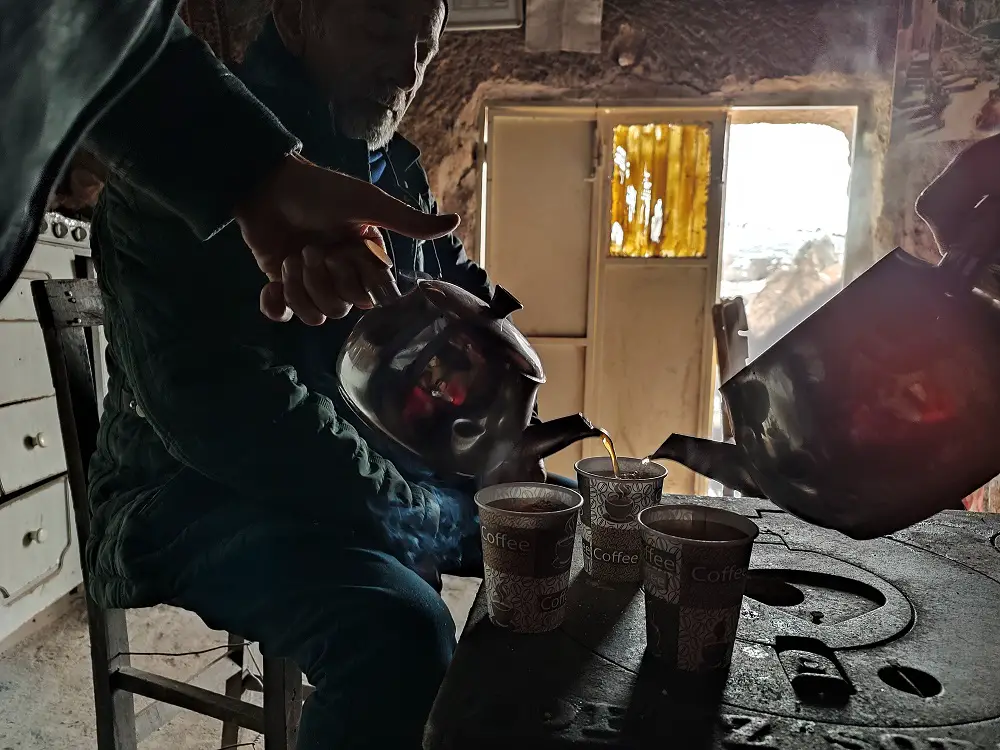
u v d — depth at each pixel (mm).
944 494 524
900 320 493
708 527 599
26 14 218
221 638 1841
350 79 1048
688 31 2189
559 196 2414
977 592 676
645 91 2279
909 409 496
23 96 235
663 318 2455
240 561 794
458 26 2201
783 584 700
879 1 2096
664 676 520
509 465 702
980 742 447
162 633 1860
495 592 590
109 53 270
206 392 841
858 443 512
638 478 725
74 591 2090
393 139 1272
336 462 840
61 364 1002
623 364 2492
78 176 2051
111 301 923
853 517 549
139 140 473
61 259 1943
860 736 451
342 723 669
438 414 630
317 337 1000
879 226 2203
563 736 445
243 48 2221
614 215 2432
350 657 698
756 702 488
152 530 868
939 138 2053
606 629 597
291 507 836
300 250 552
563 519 571
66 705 1548
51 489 1903
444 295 634
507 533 569
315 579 764
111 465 1021
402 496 866
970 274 490
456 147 2303
